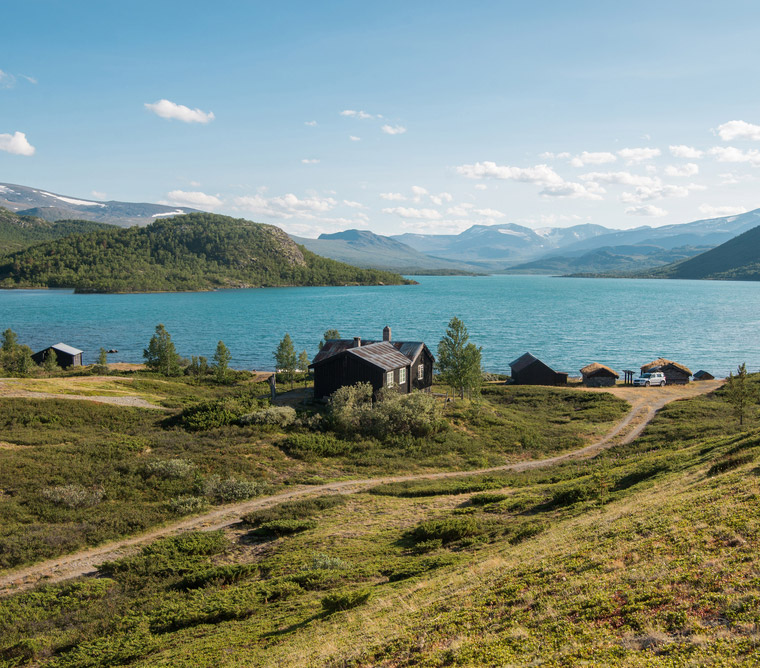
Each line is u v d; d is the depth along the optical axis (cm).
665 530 1571
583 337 16412
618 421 6506
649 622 1027
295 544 2922
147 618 2109
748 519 1434
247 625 1914
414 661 1152
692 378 10319
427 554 2542
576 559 1541
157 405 6250
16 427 4622
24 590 2461
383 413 5447
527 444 5497
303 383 8825
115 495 3559
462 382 6538
